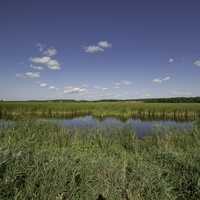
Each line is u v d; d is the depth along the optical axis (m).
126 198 3.31
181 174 3.84
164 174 4.00
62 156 3.83
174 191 3.47
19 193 2.62
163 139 6.90
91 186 3.26
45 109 24.94
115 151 5.83
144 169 3.87
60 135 6.81
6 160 3.03
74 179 3.18
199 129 7.23
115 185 3.41
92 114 24.66
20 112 21.48
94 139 6.79
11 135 5.79
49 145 5.88
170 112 24.45
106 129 7.84
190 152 4.89
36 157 3.53
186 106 27.45
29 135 6.12
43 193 2.72
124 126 8.09
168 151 5.12
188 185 3.48
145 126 12.84
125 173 3.75
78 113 26.72
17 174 2.93
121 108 26.20
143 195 3.31
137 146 6.37
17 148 3.72
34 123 7.51
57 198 2.76
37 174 2.97
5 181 2.70
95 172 3.62
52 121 8.43
